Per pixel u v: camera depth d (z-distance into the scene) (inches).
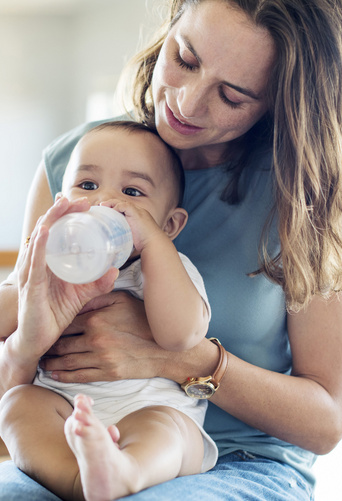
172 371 50.1
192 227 57.4
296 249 51.7
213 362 50.6
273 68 48.4
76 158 52.1
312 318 54.2
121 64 136.1
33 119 138.4
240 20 45.7
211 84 47.4
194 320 46.6
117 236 41.9
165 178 53.4
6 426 45.2
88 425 34.3
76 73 138.2
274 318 55.7
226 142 56.8
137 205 50.6
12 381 48.6
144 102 60.4
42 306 42.7
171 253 46.9
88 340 48.3
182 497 40.0
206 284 55.3
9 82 137.3
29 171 138.7
